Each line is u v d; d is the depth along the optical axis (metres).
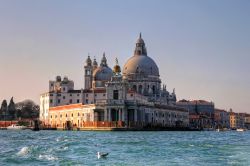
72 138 132.12
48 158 63.62
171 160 63.00
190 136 160.62
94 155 69.12
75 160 61.53
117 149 82.69
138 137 141.62
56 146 89.50
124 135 160.50
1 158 63.69
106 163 58.31
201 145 97.19
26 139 125.81
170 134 179.75
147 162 60.12
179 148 86.75
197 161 61.78
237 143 107.44
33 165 56.16
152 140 120.19
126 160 62.28
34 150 76.88
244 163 59.28
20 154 69.69
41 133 191.25
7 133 193.50
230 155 70.69
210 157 67.25
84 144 98.19
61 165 56.12
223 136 170.00
